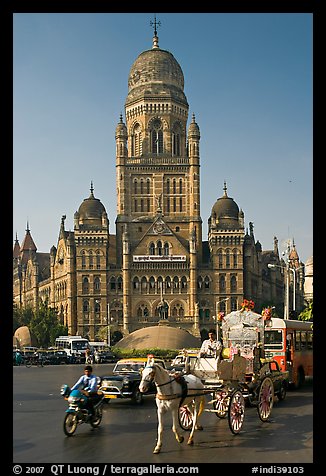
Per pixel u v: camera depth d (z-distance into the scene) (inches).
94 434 1044.5
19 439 1001.5
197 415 1027.3
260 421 1146.0
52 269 6776.6
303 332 1804.9
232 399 1004.6
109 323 5856.3
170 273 5999.0
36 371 3161.9
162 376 917.2
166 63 6560.0
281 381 1407.5
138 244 6018.7
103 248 6033.5
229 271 6043.3
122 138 6318.9
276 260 7130.9
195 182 6245.1
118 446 931.3
